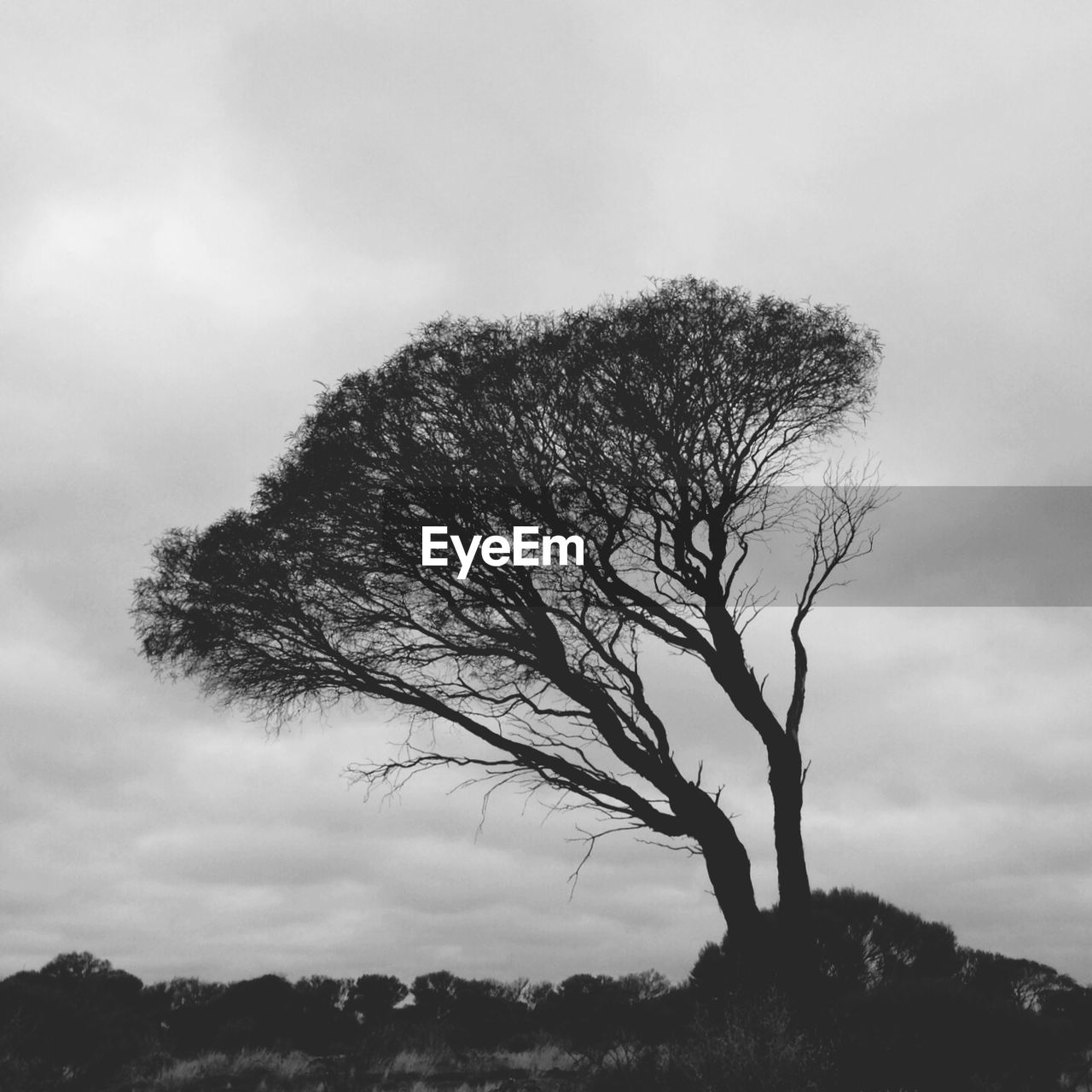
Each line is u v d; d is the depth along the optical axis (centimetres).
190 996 3064
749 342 1716
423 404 1778
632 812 1803
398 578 1838
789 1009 1507
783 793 1767
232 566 1808
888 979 2088
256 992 2817
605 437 1719
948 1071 1359
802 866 1725
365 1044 2250
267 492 1839
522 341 1795
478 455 1736
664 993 2409
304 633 1856
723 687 1802
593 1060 1479
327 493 1766
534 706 1878
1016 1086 1382
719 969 1869
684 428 1717
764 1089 1236
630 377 1700
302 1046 2539
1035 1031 1474
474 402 1744
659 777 1788
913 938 2452
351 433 1778
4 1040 1773
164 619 1880
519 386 1739
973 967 2414
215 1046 2475
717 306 1753
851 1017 1549
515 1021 2745
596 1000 2634
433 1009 2845
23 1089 1708
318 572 1809
